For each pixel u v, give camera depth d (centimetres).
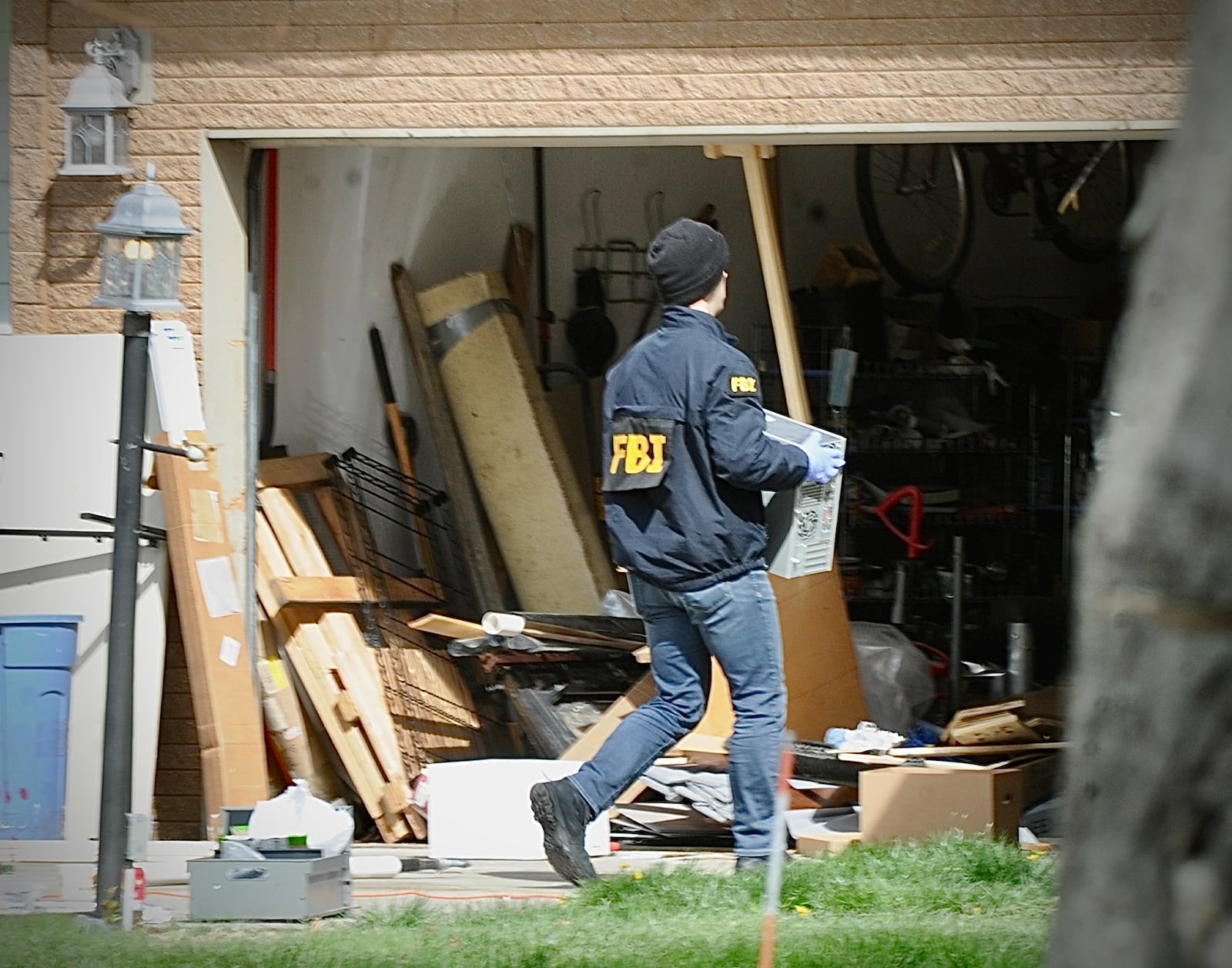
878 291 3591
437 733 2662
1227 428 600
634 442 1852
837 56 2345
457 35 2380
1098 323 3709
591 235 3378
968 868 1778
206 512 2308
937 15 2339
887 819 2083
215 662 2266
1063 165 3878
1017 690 3014
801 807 2377
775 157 2930
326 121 2395
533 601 2952
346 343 3019
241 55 2397
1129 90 2333
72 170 2381
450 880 2066
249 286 2470
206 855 2120
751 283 3547
